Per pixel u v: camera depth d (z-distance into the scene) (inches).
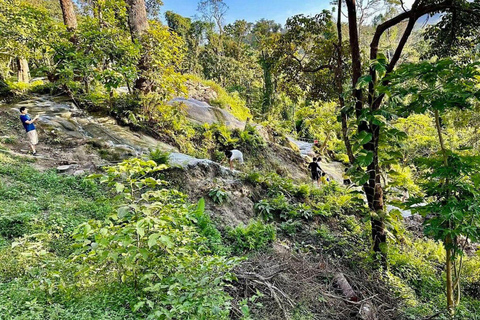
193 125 490.6
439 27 247.6
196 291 97.6
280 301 134.0
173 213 116.7
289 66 321.1
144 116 397.1
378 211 197.6
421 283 210.8
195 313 94.0
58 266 111.1
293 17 301.6
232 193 287.0
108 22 402.0
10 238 148.3
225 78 1334.9
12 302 93.4
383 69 177.8
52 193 206.7
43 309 91.2
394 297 171.6
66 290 101.0
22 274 117.6
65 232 160.6
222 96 748.0
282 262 175.9
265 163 524.4
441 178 149.3
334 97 317.4
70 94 401.7
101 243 95.0
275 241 223.1
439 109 139.2
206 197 265.4
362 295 162.7
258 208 280.2
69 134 322.3
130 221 105.9
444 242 152.6
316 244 245.9
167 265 108.6
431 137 605.6
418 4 201.2
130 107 399.9
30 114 342.0
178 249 114.3
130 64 382.0
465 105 140.3
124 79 379.2
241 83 1364.4
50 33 399.9
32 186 209.6
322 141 914.1
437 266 246.2
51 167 254.1
